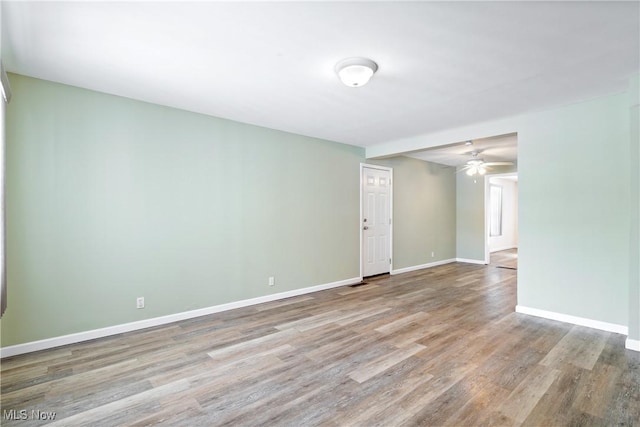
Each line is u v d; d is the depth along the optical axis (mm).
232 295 3941
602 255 3199
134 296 3230
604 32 1991
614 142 3109
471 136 4203
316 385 2207
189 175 3590
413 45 2148
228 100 3236
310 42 2113
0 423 1813
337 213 5168
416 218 6684
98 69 2537
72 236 2898
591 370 2395
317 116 3760
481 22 1886
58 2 1689
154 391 2139
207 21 1879
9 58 2357
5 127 2506
